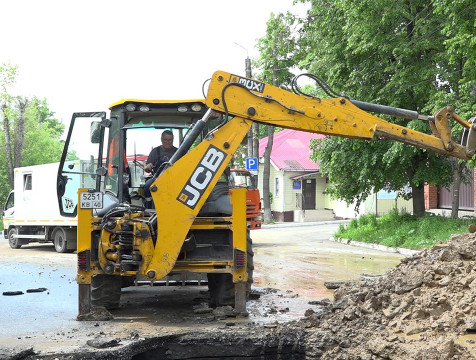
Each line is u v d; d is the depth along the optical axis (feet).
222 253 27.07
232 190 26.89
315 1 68.33
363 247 66.59
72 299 33.78
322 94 68.33
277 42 95.66
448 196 87.71
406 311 23.06
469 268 24.39
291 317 27.09
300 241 76.33
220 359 23.43
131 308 30.30
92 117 30.32
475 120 25.00
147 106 29.76
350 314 23.88
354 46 62.95
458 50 46.37
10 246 75.51
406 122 62.59
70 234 65.62
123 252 26.61
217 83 25.84
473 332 20.68
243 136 26.00
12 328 25.62
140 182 30.30
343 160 67.67
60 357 20.99
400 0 58.59
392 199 114.11
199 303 31.60
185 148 26.16
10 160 133.08
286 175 136.05
